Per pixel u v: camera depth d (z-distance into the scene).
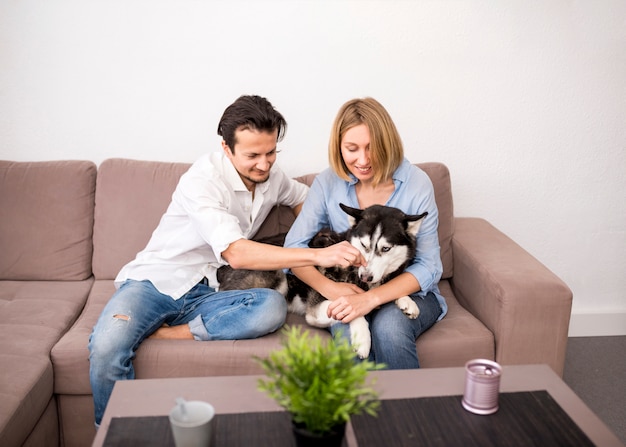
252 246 2.01
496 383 1.46
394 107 2.87
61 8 2.66
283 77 2.80
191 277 2.27
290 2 2.71
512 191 3.01
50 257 2.59
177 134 2.85
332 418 1.21
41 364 1.97
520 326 2.11
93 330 2.03
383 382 1.60
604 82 2.88
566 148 2.96
